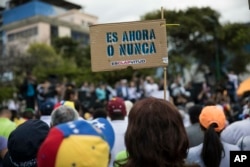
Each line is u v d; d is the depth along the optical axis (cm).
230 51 3512
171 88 1552
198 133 421
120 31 382
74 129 185
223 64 3553
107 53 382
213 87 2025
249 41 3475
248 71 3612
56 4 8781
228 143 361
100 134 191
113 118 454
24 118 738
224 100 1315
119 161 207
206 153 314
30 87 1345
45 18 7431
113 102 459
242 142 353
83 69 4347
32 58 3797
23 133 292
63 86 1334
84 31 8181
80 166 176
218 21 3450
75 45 5819
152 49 380
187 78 3688
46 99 1285
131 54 381
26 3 7962
